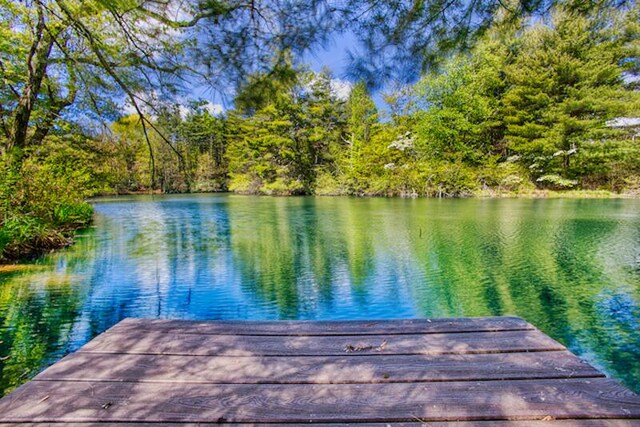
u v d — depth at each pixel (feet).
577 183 55.88
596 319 10.48
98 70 8.46
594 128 50.96
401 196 61.62
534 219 30.17
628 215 32.04
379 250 19.67
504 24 7.09
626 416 3.48
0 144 20.48
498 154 61.21
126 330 5.65
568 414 3.52
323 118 72.23
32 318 10.59
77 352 4.91
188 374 4.35
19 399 3.84
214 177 83.30
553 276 14.62
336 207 43.78
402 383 4.13
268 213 38.17
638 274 14.84
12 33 16.60
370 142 69.62
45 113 21.81
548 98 53.06
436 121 59.31
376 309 11.43
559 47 49.39
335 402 3.79
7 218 18.94
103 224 30.60
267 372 4.40
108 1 6.30
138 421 3.51
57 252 19.70
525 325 5.72
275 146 69.72
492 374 4.27
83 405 3.75
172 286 13.71
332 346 5.08
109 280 14.48
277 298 12.49
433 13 6.86
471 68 55.31
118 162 30.04
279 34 7.06
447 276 14.75
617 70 47.03
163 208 44.62
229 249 20.36
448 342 5.15
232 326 5.82
